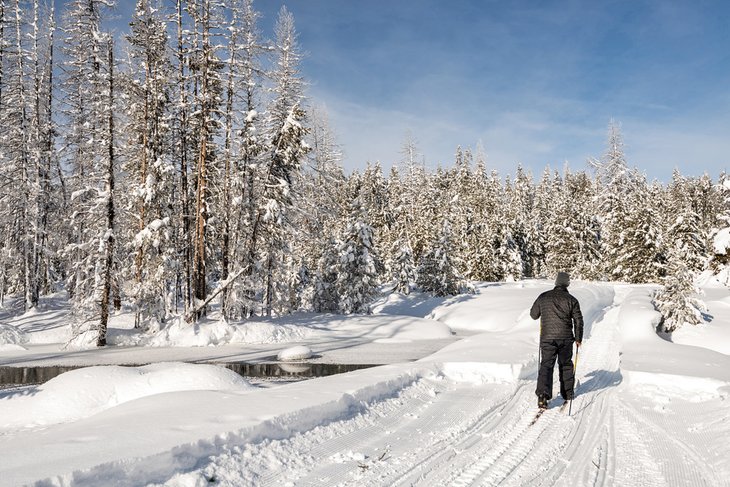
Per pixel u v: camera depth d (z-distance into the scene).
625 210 55.34
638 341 12.44
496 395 7.00
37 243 29.25
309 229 29.70
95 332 22.75
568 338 6.25
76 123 27.47
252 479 3.67
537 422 5.54
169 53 23.39
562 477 3.79
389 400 6.32
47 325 26.09
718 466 3.89
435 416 5.79
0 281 30.67
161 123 26.06
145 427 4.14
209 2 22.59
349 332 25.92
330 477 3.79
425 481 3.71
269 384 12.89
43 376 15.55
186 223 26.45
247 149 24.52
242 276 25.00
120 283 24.67
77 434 3.93
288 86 25.55
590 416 5.78
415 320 28.33
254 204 25.20
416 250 50.88
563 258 59.84
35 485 2.77
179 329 22.95
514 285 48.69
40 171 29.22
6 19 26.58
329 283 33.75
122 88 23.31
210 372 8.81
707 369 7.87
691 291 18.34
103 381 9.09
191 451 3.69
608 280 55.78
